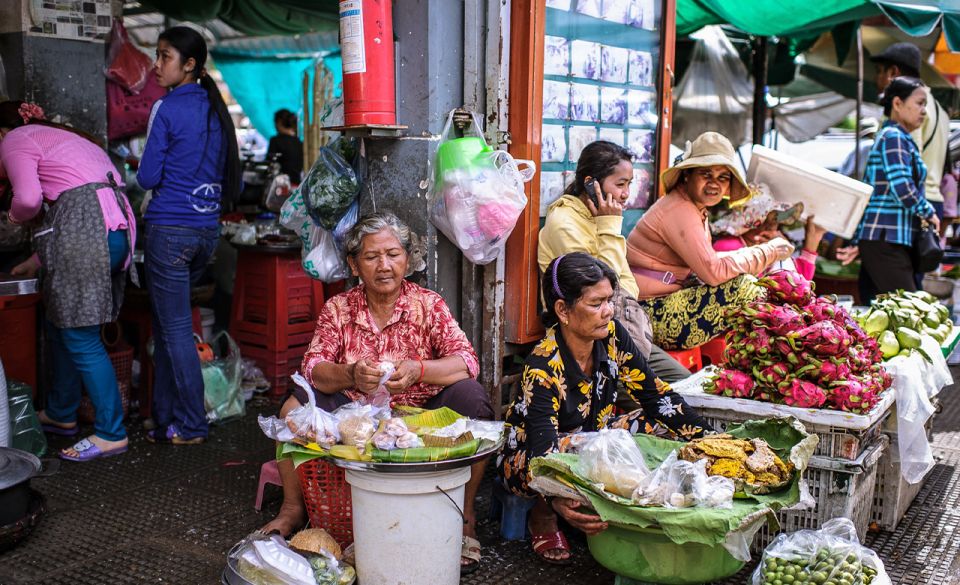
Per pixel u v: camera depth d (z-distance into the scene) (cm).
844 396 274
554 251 340
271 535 277
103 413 385
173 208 380
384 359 298
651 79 429
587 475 247
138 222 523
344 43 315
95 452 383
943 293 647
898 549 306
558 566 288
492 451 258
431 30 319
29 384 417
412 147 327
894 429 311
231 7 694
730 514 230
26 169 352
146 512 328
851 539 257
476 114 336
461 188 309
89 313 362
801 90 867
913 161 513
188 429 403
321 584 255
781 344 285
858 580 235
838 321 294
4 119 379
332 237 350
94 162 372
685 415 290
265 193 577
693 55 735
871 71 794
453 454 244
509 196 312
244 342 496
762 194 423
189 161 379
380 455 241
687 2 568
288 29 764
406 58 326
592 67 385
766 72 686
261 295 488
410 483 244
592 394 293
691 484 241
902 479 321
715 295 369
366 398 287
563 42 366
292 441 256
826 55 796
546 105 362
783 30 552
